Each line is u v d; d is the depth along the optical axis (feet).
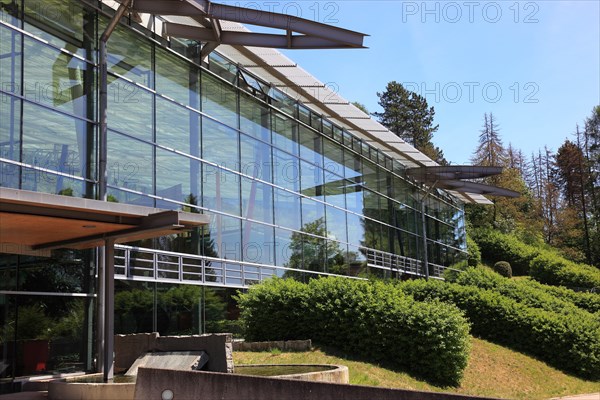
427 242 135.03
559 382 72.13
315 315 58.70
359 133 106.52
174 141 64.44
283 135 85.35
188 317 63.93
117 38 58.95
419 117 307.17
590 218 301.63
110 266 43.52
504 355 76.18
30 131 49.37
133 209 39.01
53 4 53.11
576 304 123.44
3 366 46.62
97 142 55.26
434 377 56.80
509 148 395.14
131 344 47.96
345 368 42.34
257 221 77.00
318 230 91.66
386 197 117.29
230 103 74.49
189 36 64.90
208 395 29.81
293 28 59.26
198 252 66.28
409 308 58.44
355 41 61.72
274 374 41.55
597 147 330.75
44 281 50.47
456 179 126.82
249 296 62.64
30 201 33.86
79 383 38.60
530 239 258.78
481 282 110.42
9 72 48.32
